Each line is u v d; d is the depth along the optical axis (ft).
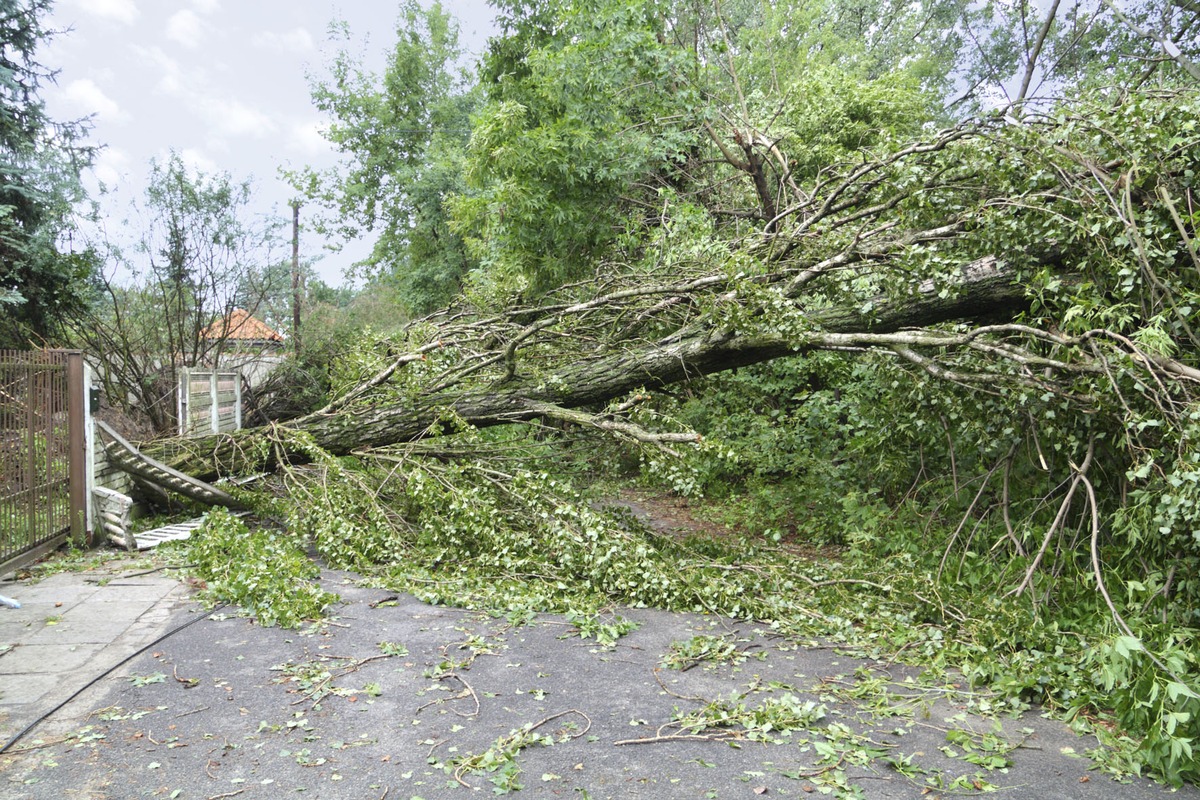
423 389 24.66
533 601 16.19
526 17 38.81
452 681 12.19
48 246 35.37
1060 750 10.22
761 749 9.98
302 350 50.96
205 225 45.44
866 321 19.76
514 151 32.50
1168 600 13.53
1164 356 13.08
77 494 21.31
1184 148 14.80
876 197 21.12
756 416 29.86
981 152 17.56
